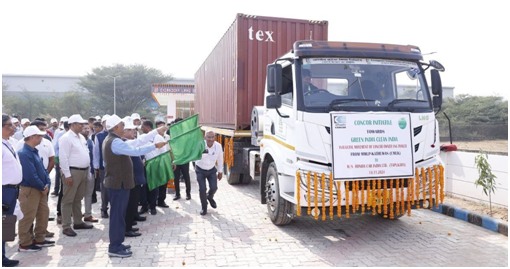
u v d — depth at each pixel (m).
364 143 5.06
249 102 9.16
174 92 30.48
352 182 5.03
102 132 7.08
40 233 5.39
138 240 5.66
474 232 5.90
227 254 5.04
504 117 25.17
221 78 11.29
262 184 6.82
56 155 8.31
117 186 4.92
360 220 6.66
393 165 5.11
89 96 61.34
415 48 5.87
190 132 6.77
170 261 4.80
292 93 5.54
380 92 5.55
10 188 4.48
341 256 4.93
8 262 4.61
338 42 5.63
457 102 28.48
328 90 5.42
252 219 6.83
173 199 8.66
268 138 6.54
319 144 5.05
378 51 5.66
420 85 5.67
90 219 6.80
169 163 7.18
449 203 7.14
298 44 5.50
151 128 8.15
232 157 9.88
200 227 6.35
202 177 7.22
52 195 9.30
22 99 54.69
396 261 4.73
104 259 4.88
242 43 9.05
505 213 6.32
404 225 6.32
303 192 5.05
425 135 5.36
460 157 7.47
